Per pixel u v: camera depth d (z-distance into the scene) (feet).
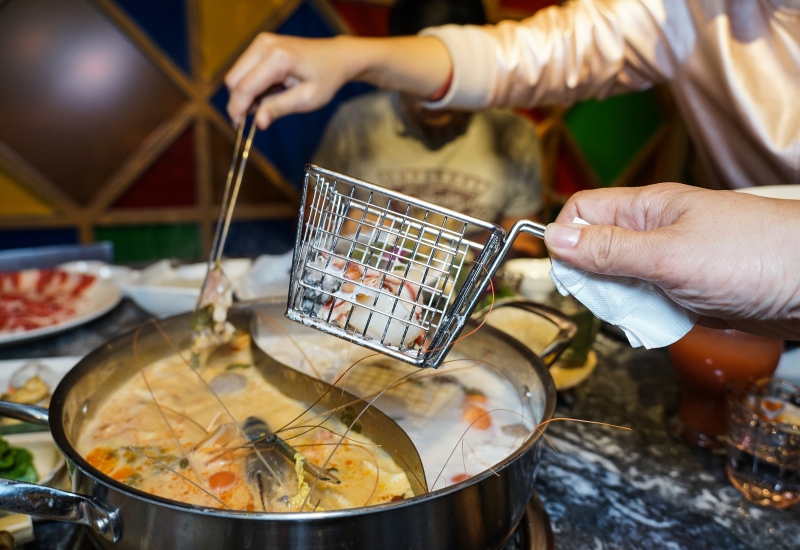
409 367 3.77
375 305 2.24
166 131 10.32
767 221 1.84
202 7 10.05
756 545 2.72
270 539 1.89
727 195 1.95
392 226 2.23
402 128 8.21
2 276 5.67
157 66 10.00
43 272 5.81
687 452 3.41
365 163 8.27
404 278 2.21
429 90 4.65
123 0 9.55
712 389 3.32
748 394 3.14
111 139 10.09
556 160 13.29
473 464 2.86
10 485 1.93
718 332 3.14
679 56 4.27
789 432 2.89
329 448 2.96
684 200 2.00
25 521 2.51
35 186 9.68
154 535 1.98
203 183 10.92
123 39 9.73
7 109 9.30
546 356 3.11
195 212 10.98
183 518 1.91
